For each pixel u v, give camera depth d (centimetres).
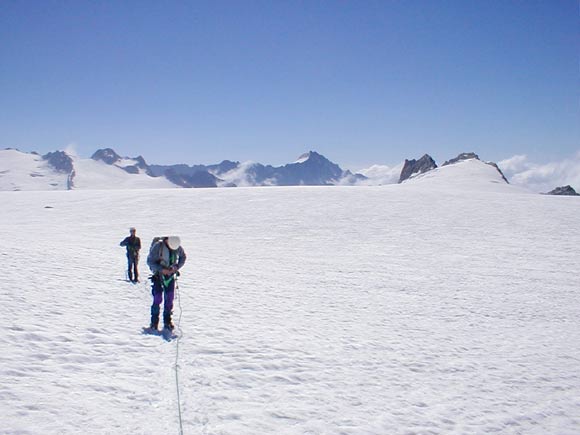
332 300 1603
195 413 557
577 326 1466
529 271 2700
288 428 550
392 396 704
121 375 659
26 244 2456
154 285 954
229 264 2553
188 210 5631
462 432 601
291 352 880
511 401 739
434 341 1105
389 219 4891
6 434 450
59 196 7338
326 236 4100
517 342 1181
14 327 830
